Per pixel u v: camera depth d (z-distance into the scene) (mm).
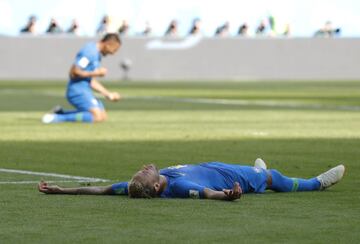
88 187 22156
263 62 118062
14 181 25484
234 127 45125
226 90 88250
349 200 21625
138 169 28547
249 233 17547
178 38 116375
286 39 118062
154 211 19844
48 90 87125
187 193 21281
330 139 38656
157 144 36469
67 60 114375
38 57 114062
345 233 17578
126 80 113812
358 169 28344
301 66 118375
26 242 16734
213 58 117062
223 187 21688
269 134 41094
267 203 20953
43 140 38281
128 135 40500
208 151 33812
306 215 19531
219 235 17359
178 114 54844
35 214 19609
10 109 60250
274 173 22562
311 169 28578
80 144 36562
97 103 48469
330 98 74000
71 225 18359
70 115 48125
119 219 18969
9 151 33938
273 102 68062
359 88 92750
